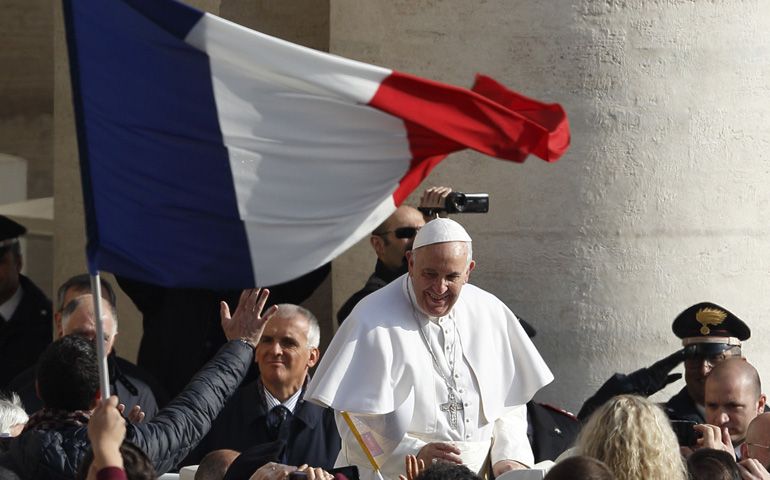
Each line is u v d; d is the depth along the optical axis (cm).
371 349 1841
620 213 2267
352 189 1391
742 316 2342
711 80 2300
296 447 2034
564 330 2266
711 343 2152
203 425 1562
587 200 2264
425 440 1861
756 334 2353
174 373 2392
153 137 1348
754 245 2344
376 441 1828
